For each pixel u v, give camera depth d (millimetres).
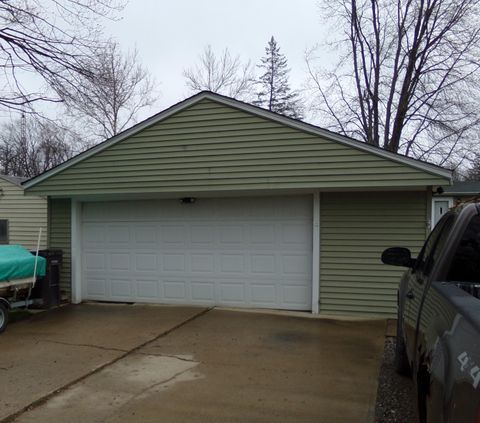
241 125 8633
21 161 32125
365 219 8555
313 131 8188
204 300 9562
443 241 3543
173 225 9766
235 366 5766
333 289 8672
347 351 6398
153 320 8305
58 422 4223
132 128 9250
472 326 2053
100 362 5938
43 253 9484
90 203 10359
